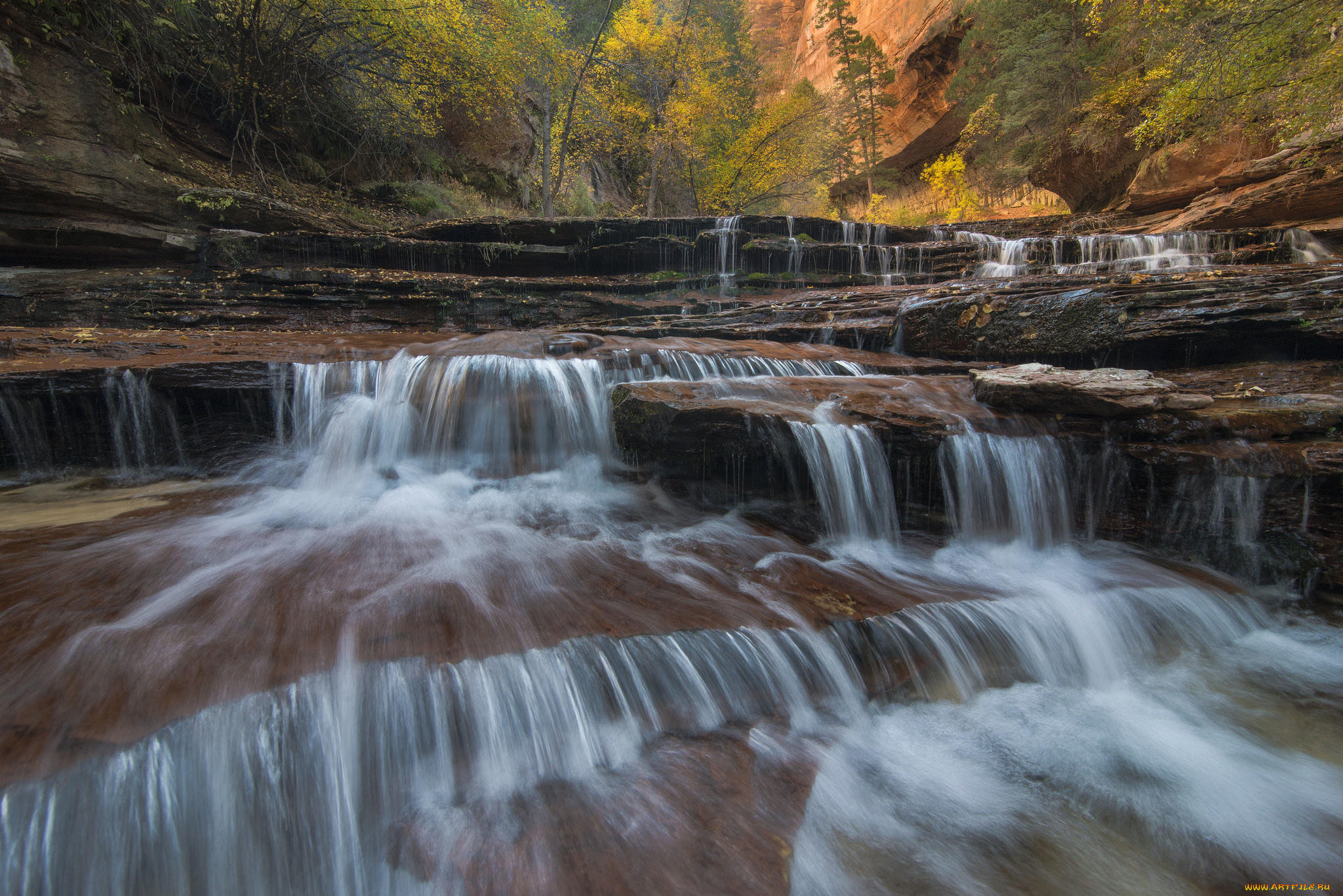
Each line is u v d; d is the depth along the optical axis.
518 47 16.41
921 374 7.55
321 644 2.93
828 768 2.95
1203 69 11.13
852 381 6.84
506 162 22.75
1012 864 2.56
